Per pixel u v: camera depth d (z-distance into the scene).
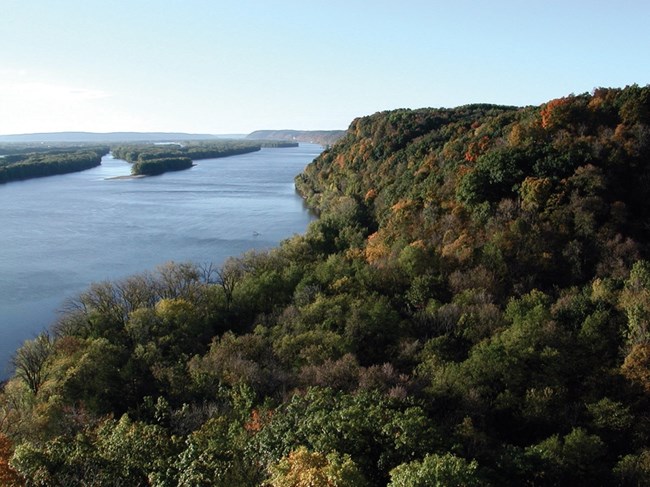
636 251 50.66
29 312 72.44
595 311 43.19
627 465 28.19
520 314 44.62
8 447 29.17
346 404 29.97
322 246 79.25
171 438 29.47
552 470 27.75
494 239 55.88
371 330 47.06
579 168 58.97
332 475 21.56
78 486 25.36
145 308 56.53
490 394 36.62
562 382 37.28
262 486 23.27
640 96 67.44
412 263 57.06
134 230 117.94
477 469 25.42
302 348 44.88
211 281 77.88
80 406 41.88
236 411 35.72
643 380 35.81
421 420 27.31
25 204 152.62
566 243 54.41
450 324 46.81
